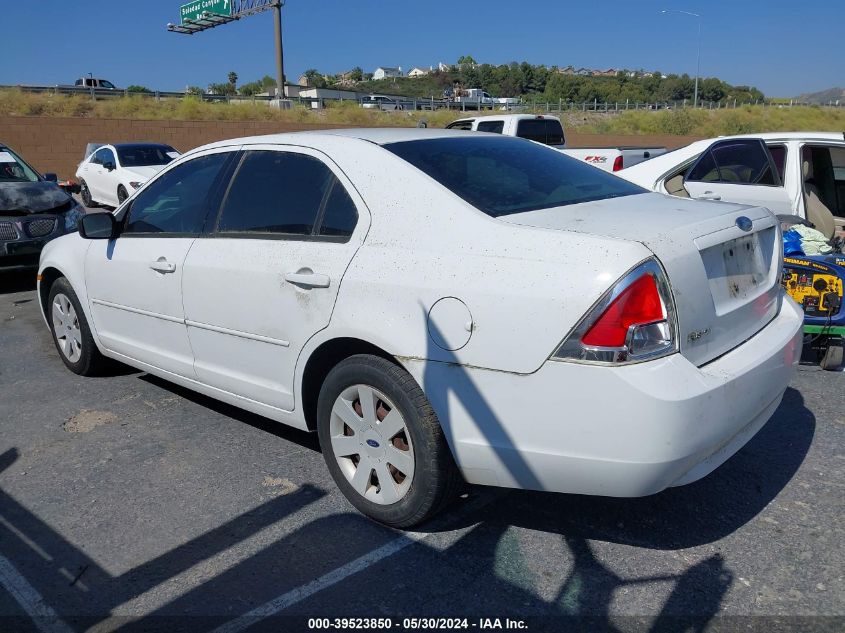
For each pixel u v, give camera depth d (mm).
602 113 51312
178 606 2775
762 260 3371
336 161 3463
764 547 3059
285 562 3029
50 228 8148
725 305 3002
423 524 3283
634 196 3541
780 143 6785
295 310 3391
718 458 2891
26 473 3896
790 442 4055
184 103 33031
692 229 2881
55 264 5176
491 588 2836
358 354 3203
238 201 3854
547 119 14844
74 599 2836
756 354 3041
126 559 3090
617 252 2619
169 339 4250
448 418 2893
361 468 3293
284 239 3537
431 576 2918
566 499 3490
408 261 3018
